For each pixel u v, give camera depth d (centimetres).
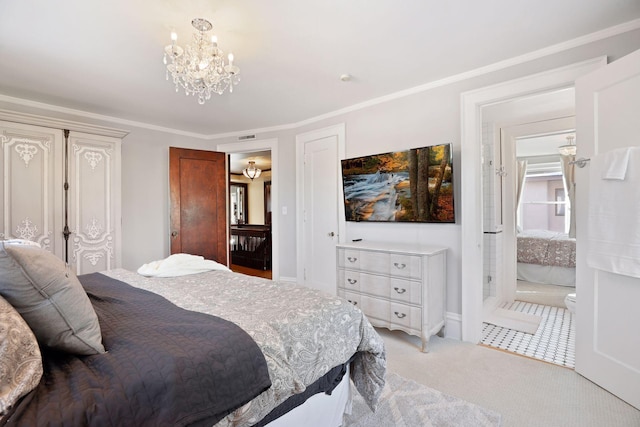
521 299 409
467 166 280
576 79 219
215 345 109
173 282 205
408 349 267
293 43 229
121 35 214
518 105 358
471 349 267
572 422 173
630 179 181
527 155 604
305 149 424
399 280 275
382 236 343
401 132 323
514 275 397
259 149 464
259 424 119
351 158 360
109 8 185
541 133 353
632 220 180
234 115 397
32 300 97
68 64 255
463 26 209
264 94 328
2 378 73
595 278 209
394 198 322
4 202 288
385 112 336
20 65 257
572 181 519
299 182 432
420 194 302
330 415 156
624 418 175
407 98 319
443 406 187
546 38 225
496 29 213
